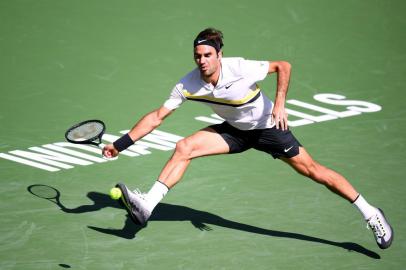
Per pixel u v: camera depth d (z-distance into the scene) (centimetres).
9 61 3709
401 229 2303
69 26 4075
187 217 2378
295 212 2412
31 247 2170
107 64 3722
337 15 4350
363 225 2331
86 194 2530
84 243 2198
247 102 2033
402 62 3884
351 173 2719
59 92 3438
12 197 2491
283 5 4409
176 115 3241
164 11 4272
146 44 3928
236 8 4334
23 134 3027
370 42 4091
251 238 2241
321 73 3728
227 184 2617
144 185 2611
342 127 3141
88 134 2141
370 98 3469
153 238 2236
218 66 1995
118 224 2322
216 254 2145
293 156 2105
